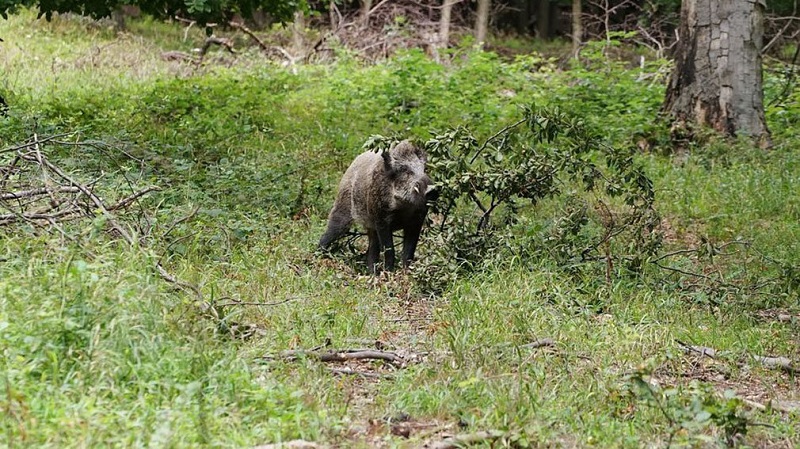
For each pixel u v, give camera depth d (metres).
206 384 7.87
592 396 8.64
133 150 16.47
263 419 7.54
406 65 27.02
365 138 20.55
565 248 12.90
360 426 7.87
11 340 7.70
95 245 9.96
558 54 44.28
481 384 8.50
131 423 6.89
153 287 8.73
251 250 12.77
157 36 38.19
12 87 25.17
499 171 13.06
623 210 17.09
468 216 14.86
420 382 8.73
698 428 7.71
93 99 22.47
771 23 37.50
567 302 11.28
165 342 8.16
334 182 17.34
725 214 17.22
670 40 43.09
